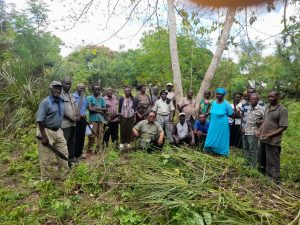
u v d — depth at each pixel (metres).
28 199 4.55
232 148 7.50
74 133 5.95
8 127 8.63
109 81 21.25
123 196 4.43
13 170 5.73
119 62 22.72
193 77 15.00
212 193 4.36
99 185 4.82
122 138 6.90
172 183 4.54
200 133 7.06
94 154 6.96
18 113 8.80
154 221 3.75
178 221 3.63
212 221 3.64
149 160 5.54
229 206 4.02
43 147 5.02
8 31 13.99
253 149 5.95
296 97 13.35
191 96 8.07
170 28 7.88
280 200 4.45
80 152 6.46
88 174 5.14
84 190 4.74
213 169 5.45
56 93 4.92
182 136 6.92
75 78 15.16
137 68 16.69
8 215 3.96
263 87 14.09
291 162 6.26
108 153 6.01
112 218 3.88
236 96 7.61
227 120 6.46
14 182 5.29
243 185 4.93
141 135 6.67
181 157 5.78
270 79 13.75
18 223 3.76
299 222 3.62
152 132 6.62
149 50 14.78
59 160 5.27
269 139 5.20
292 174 5.62
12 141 7.80
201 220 3.61
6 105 9.14
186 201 3.97
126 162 5.74
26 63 10.65
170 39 7.94
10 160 6.46
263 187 4.91
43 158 5.05
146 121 6.68
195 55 14.37
